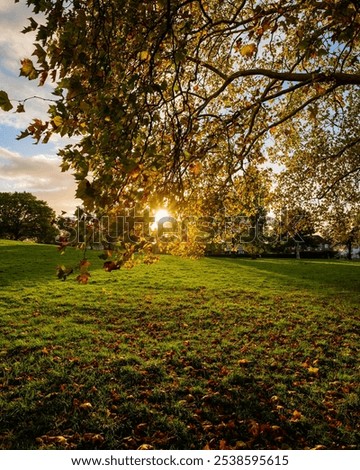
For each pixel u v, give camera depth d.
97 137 3.73
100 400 6.83
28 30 3.38
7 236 83.25
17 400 6.80
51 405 6.61
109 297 16.14
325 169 13.70
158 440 5.61
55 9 3.50
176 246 7.70
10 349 9.49
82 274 3.91
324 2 4.64
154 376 7.93
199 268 27.47
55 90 3.36
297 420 6.18
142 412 6.39
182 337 10.96
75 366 8.41
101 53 4.00
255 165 9.27
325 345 10.28
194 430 5.92
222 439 5.69
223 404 6.77
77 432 5.82
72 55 3.42
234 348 9.99
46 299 15.33
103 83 3.71
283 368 8.56
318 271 29.38
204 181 8.43
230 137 7.52
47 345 9.81
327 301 16.66
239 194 8.74
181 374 8.11
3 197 82.94
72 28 3.37
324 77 6.16
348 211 14.23
